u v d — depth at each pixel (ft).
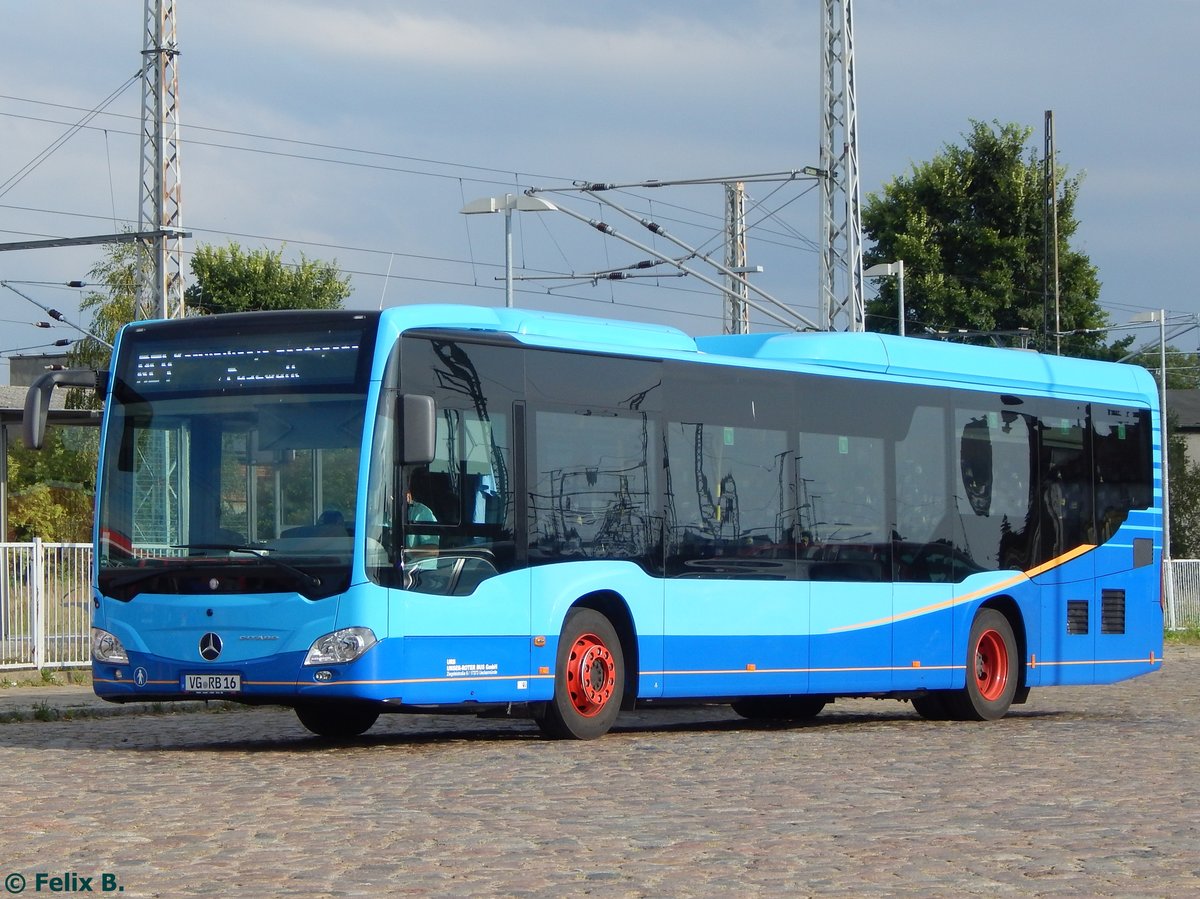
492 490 52.37
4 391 190.49
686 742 55.47
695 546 58.18
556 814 36.76
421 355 50.88
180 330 52.34
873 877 29.07
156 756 50.01
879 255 272.51
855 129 121.08
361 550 48.96
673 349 58.54
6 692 82.23
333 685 48.75
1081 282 264.72
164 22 144.56
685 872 29.45
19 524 176.35
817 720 70.74
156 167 143.95
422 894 27.35
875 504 64.49
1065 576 71.92
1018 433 70.54
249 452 50.62
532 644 53.16
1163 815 37.04
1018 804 38.93
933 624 66.23
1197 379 421.18
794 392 62.08
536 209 124.47
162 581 50.83
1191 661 121.08
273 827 34.55
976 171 270.87
